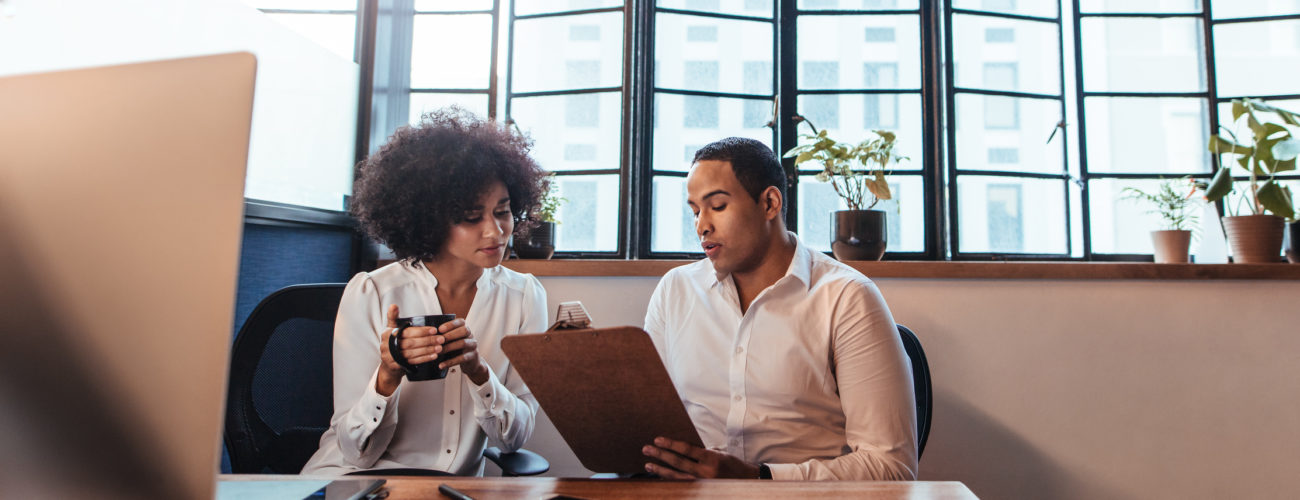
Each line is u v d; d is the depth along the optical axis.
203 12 1.31
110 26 1.15
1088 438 1.70
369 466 1.02
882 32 1.95
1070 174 1.92
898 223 1.91
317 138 1.64
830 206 1.92
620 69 1.93
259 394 1.11
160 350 0.38
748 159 1.01
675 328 1.16
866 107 1.94
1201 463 1.68
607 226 1.92
